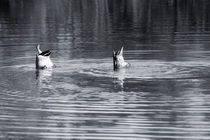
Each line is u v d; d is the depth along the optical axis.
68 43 25.17
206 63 19.22
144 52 21.83
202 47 22.69
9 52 22.73
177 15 36.22
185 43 23.97
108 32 28.77
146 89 15.74
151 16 36.06
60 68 18.97
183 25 30.84
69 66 19.31
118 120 13.04
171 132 12.19
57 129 12.55
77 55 21.59
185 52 21.52
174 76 17.27
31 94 15.40
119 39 26.03
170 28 29.66
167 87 15.88
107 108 13.96
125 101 14.52
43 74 18.05
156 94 15.15
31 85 16.47
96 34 28.06
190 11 38.47
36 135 12.23
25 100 14.80
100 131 12.34
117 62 18.52
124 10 40.38
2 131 12.50
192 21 32.56
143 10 40.00
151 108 13.90
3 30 30.30
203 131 12.20
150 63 19.36
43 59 19.00
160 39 25.59
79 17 36.31
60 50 23.06
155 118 13.12
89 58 20.84
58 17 36.53
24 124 12.92
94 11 40.16
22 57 21.47
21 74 18.11
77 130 12.45
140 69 18.42
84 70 18.56
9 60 20.81
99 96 15.10
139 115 13.36
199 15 35.81
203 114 13.34
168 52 21.64
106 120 13.05
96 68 18.86
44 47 23.97
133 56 20.95
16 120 13.21
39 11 40.78
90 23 32.94
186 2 45.19
